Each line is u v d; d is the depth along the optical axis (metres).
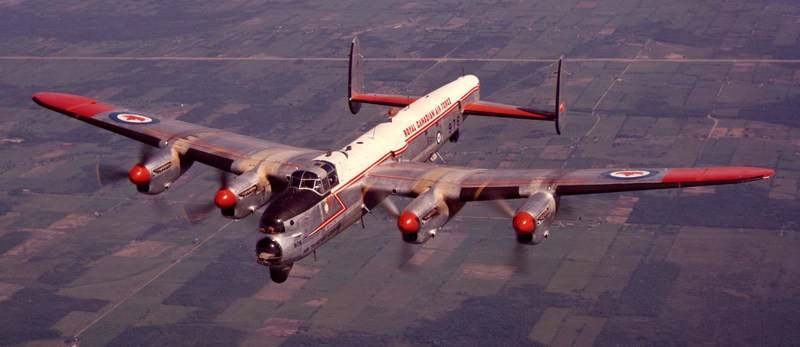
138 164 45.50
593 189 41.47
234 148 46.75
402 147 48.22
